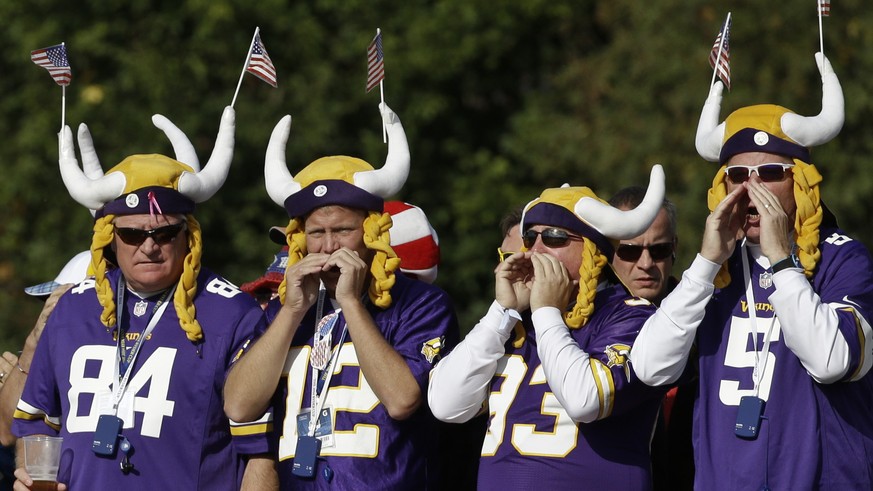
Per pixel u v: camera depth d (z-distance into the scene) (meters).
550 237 18.70
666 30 52.84
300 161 53.25
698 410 18.75
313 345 19.69
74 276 24.03
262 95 53.81
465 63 58.84
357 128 55.56
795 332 17.52
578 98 56.09
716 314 18.91
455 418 18.75
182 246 20.80
